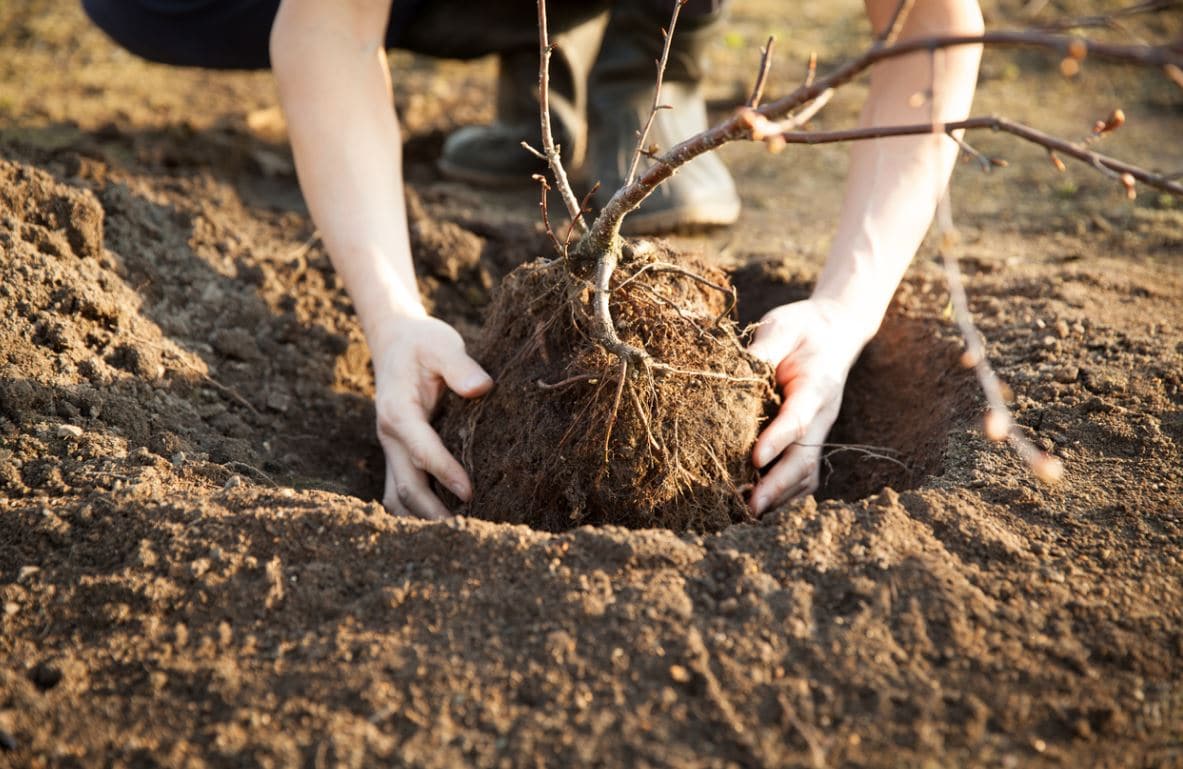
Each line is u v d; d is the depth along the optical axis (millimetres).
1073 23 1263
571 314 2025
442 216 3398
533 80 3578
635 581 1686
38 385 2135
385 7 2385
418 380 2178
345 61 2314
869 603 1648
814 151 4238
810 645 1578
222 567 1735
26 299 2303
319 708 1508
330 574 1729
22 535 1829
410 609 1665
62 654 1626
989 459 2088
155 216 2982
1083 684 1556
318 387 2691
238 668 1588
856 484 2463
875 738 1465
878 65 2420
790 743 1458
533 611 1643
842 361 2189
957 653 1585
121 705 1541
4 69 4602
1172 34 4770
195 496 1912
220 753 1452
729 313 2260
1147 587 1731
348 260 2281
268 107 4344
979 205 3629
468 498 2098
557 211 3613
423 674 1547
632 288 2031
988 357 2477
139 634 1652
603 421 1953
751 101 1531
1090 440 2135
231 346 2662
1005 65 4844
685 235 3438
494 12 3420
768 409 2160
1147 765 1459
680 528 1994
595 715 1487
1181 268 3053
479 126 3998
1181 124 4227
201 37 3383
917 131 1332
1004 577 1733
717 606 1653
